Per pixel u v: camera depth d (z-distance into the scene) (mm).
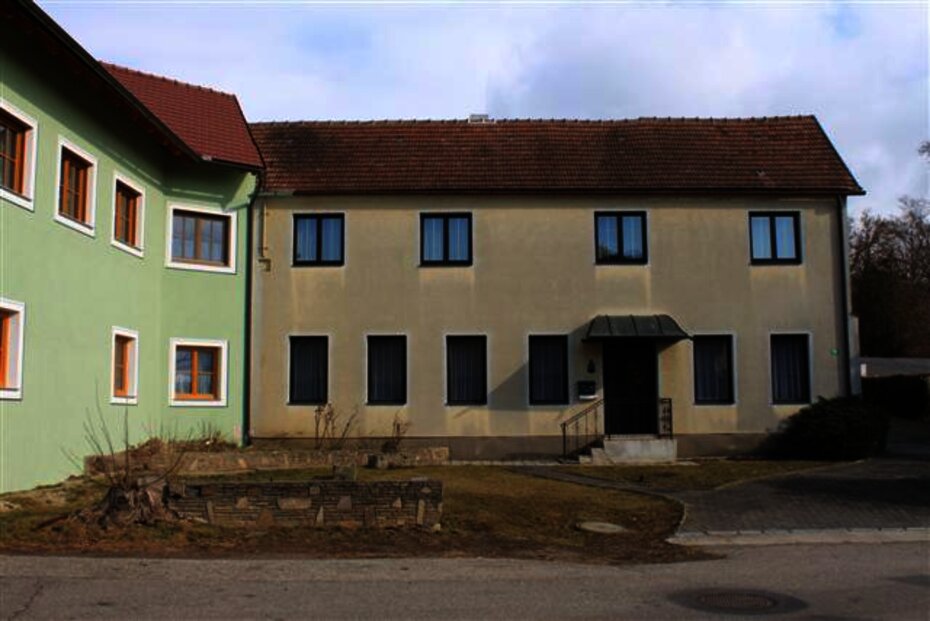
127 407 17484
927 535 12141
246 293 20953
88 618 7141
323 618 7332
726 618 7535
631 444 20156
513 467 19203
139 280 18219
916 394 34406
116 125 17031
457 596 8234
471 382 21172
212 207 20344
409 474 17141
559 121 23500
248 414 20750
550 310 21125
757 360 21078
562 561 10281
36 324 13984
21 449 13500
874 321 55812
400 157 22172
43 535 10414
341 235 21391
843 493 15305
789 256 21484
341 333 21047
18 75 13445
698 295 21203
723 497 15016
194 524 11297
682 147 22562
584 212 21406
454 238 21469
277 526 11531
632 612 7711
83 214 15930
